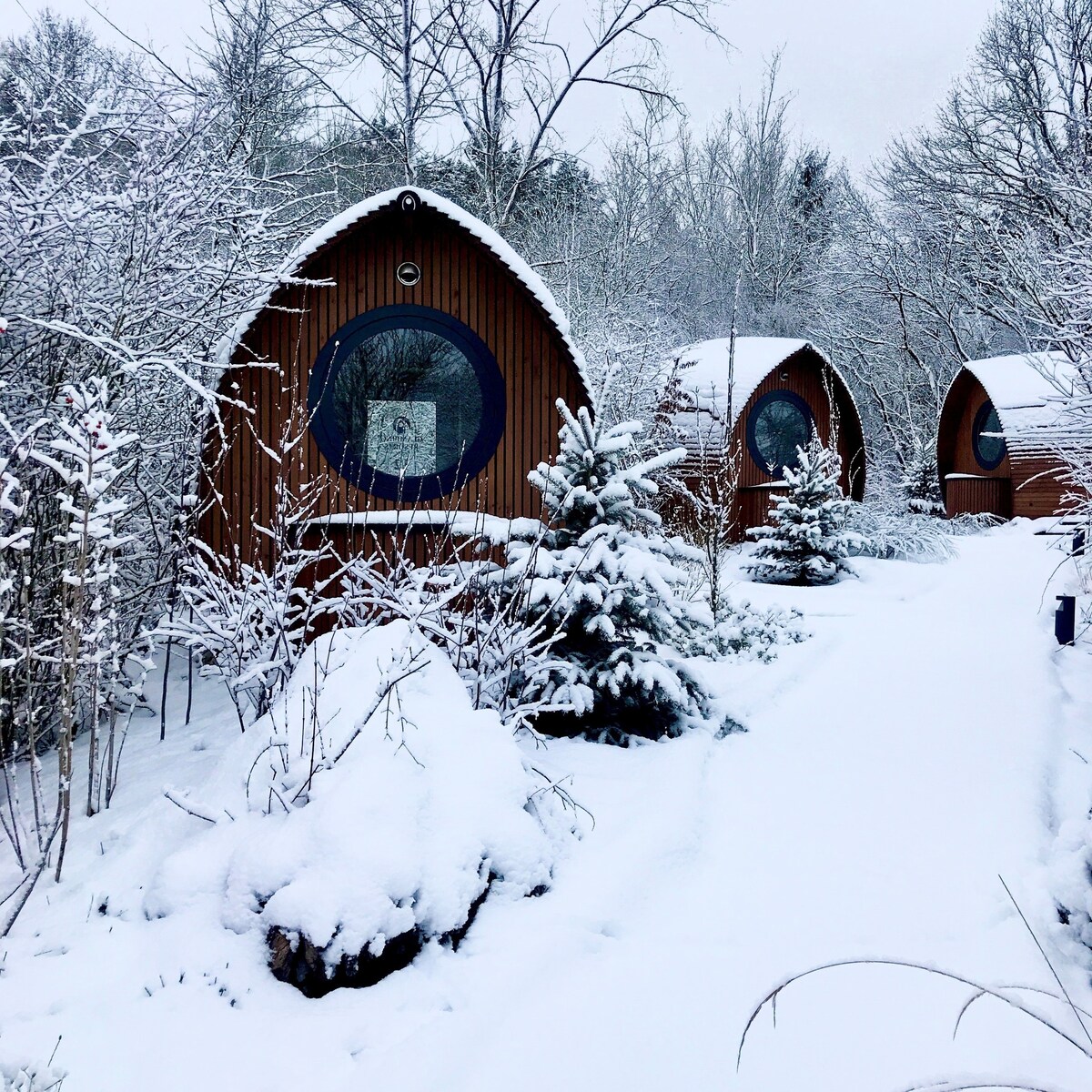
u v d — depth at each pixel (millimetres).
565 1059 2723
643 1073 2676
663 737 5699
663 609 5730
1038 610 9656
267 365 6457
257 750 4039
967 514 20484
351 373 7562
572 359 7656
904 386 28984
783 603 10828
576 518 5855
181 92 5289
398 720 4027
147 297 5367
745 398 16516
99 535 3695
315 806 3502
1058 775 5293
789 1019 2947
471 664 5156
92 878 3629
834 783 5160
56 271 4742
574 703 5230
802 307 33188
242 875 3322
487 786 3887
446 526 5762
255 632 5188
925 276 29406
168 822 3898
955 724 6145
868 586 12172
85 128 4832
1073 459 7691
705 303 32031
